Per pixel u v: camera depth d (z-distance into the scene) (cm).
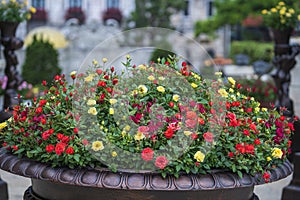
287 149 229
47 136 200
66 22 2102
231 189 201
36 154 204
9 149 219
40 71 924
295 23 553
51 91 234
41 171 198
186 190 190
